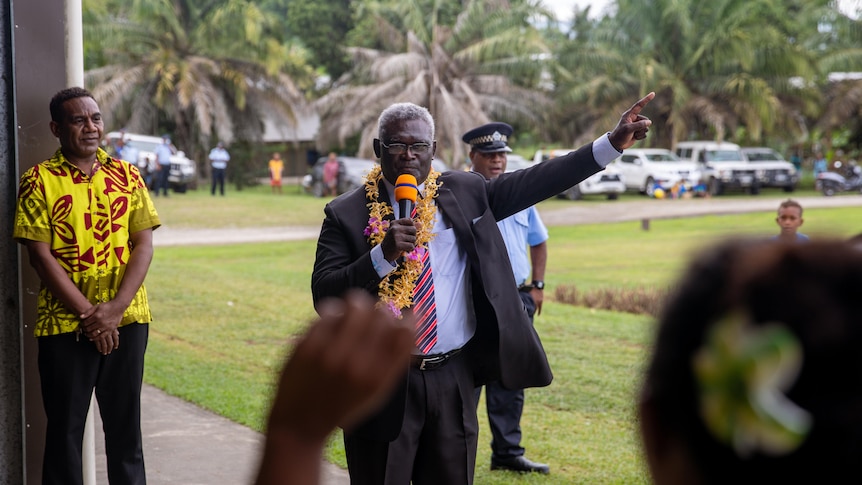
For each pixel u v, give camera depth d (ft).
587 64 130.11
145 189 14.33
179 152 116.78
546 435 20.65
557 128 132.87
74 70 14.15
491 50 124.47
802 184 128.16
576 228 79.77
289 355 2.51
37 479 13.92
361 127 129.18
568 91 129.70
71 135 13.51
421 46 127.95
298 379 2.45
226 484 17.22
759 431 2.02
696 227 78.84
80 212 13.56
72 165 13.64
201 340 31.17
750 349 2.04
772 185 113.80
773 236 2.34
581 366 26.78
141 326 14.20
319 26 160.45
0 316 13.57
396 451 11.70
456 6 136.98
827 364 1.98
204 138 129.18
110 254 13.80
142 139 109.81
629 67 129.18
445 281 12.11
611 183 108.99
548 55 127.54
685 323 2.19
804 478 2.00
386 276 11.79
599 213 93.97
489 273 12.11
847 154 135.54
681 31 125.39
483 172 19.26
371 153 124.16
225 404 22.70
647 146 128.67
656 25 127.24
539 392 24.12
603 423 21.49
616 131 12.12
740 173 111.86
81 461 13.71
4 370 13.62
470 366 12.44
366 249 12.24
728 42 121.08
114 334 13.60
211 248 65.36
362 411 2.46
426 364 11.87
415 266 11.87
